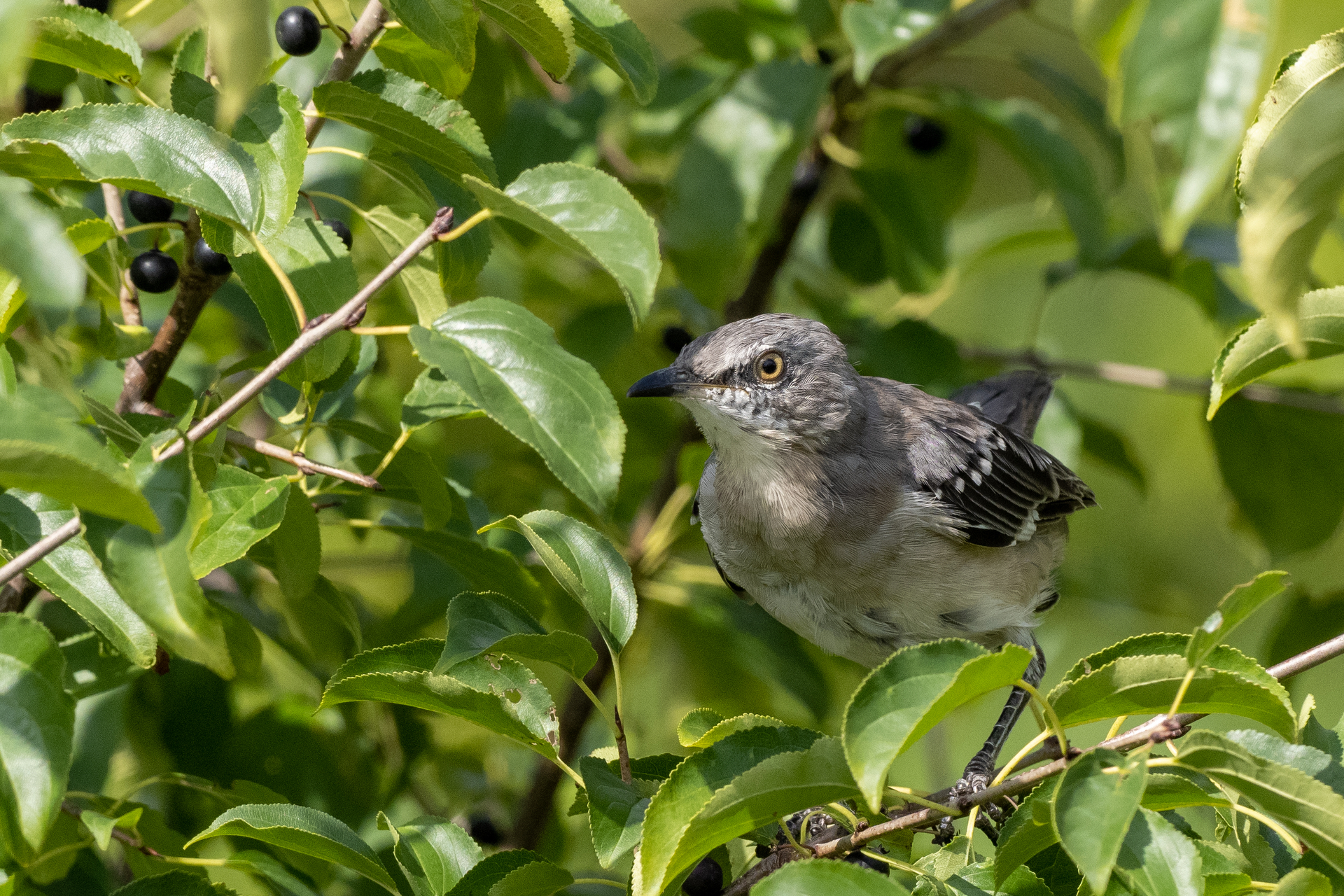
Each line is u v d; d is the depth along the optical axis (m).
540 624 5.34
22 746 3.94
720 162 8.34
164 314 9.27
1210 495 13.32
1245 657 4.55
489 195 4.61
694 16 9.74
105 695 7.22
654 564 9.70
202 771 7.29
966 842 4.85
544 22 5.05
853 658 8.54
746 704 10.41
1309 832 4.09
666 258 9.29
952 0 8.02
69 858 5.86
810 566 8.08
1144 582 12.38
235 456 6.04
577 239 4.59
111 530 3.98
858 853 5.81
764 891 4.13
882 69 9.73
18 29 3.39
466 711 4.98
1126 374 10.48
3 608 5.93
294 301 4.93
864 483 8.02
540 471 9.80
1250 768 4.04
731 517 8.21
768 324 8.25
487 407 4.74
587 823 8.97
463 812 8.73
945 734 10.89
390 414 9.08
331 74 5.70
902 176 9.81
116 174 4.66
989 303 14.61
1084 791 3.98
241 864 5.34
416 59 5.86
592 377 4.88
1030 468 8.87
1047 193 10.23
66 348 6.35
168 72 7.76
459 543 6.66
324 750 7.50
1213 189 3.98
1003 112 9.34
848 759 3.89
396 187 7.63
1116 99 4.10
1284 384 10.39
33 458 3.54
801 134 8.30
